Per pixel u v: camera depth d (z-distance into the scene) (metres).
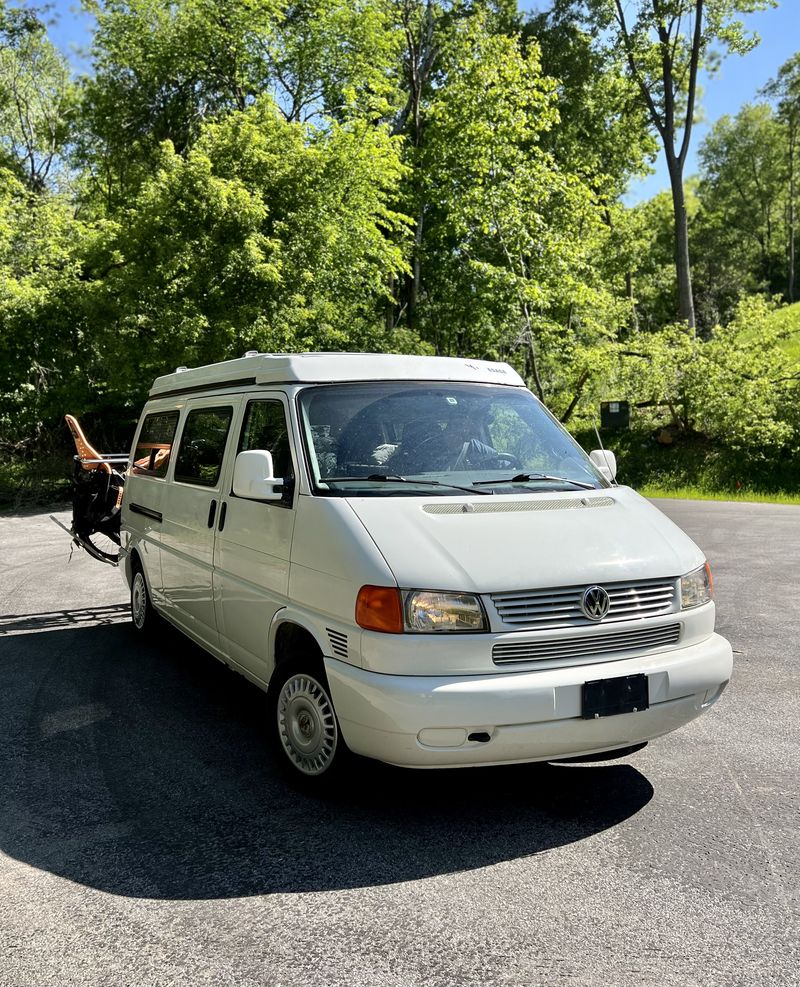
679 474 24.00
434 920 3.05
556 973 2.73
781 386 24.47
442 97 27.67
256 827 3.81
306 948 2.88
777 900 3.17
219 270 20.38
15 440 23.34
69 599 9.10
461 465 4.59
